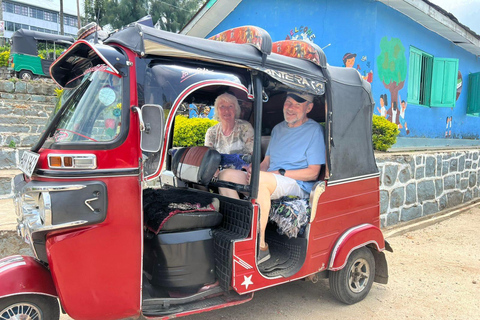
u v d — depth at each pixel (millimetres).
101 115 2387
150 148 2285
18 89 11023
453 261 5023
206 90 3779
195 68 2699
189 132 4844
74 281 2264
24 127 8352
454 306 3752
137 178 2395
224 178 3252
